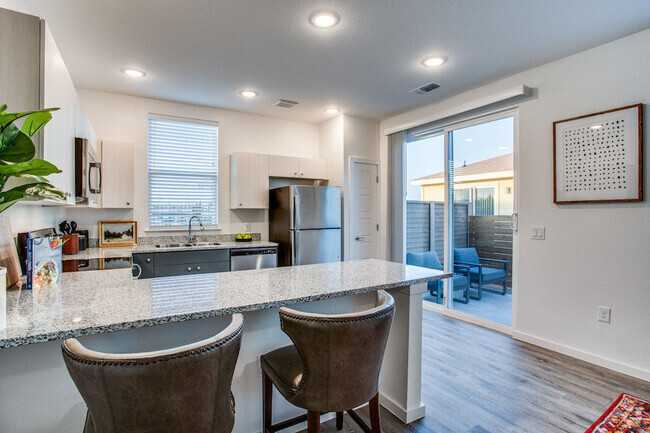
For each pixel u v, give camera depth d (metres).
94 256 2.81
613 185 2.55
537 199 3.05
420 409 1.97
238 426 1.66
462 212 3.87
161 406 0.86
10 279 1.54
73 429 1.27
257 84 3.47
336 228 4.35
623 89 2.53
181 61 2.93
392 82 3.41
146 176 3.88
